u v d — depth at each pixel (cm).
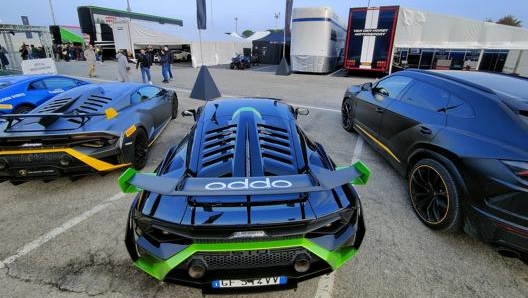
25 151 290
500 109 225
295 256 166
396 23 1379
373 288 202
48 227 266
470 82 276
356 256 232
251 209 164
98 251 236
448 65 1705
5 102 587
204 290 167
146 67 1105
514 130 208
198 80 867
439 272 217
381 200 316
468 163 221
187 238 161
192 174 183
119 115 360
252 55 2411
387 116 365
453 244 246
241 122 228
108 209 297
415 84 338
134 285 204
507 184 194
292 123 247
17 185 336
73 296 194
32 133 289
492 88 256
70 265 221
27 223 272
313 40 1576
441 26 1523
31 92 632
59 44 2545
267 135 218
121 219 280
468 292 200
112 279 209
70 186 343
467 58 1688
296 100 859
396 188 342
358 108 478
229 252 162
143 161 389
